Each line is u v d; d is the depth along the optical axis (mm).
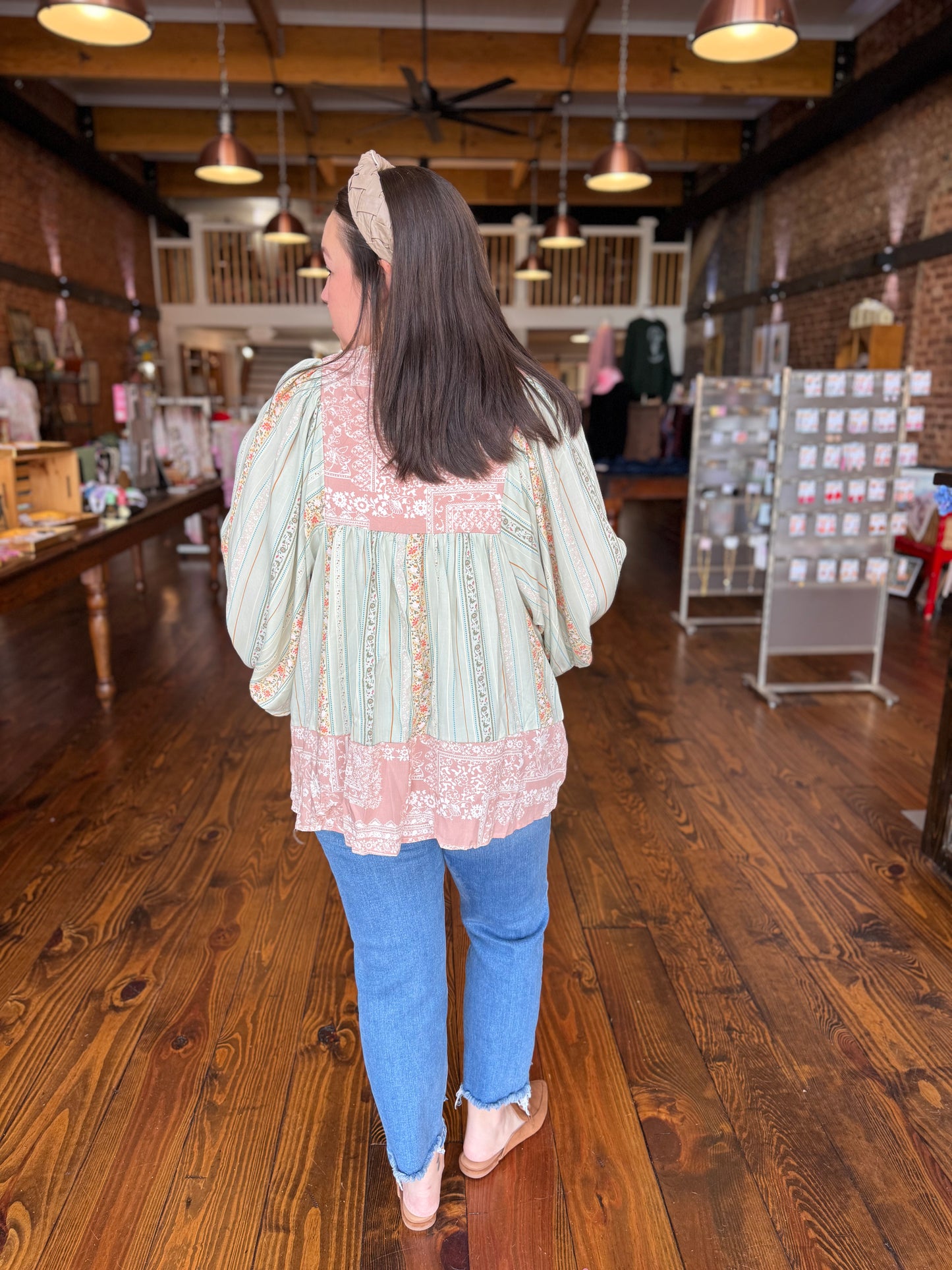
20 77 7891
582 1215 1333
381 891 1099
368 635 993
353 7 7602
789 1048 1692
